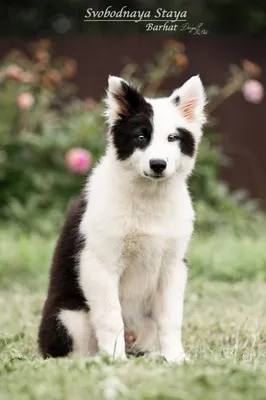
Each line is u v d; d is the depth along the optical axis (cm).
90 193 752
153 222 732
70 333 757
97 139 1616
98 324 723
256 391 529
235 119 1888
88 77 1905
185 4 2397
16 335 850
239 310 1001
